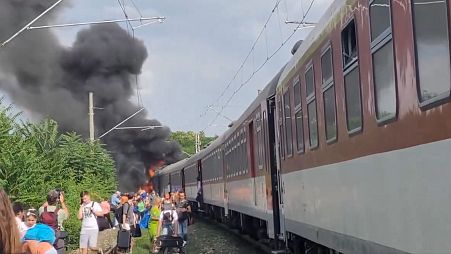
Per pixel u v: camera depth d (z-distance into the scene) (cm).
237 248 2109
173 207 1986
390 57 568
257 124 1620
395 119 564
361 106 680
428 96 480
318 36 892
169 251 1886
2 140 1514
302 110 1030
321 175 909
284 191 1246
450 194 448
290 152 1158
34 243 627
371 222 661
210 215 3691
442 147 460
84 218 1528
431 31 466
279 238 1378
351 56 714
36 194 1484
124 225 1994
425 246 500
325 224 895
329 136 847
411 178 529
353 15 695
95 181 2781
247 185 1902
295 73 1083
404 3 521
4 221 337
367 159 667
